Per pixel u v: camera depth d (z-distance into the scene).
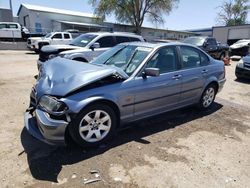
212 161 3.47
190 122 4.89
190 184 2.95
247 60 9.51
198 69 5.10
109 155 3.49
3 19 34.72
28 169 3.10
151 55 4.25
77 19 39.25
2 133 4.06
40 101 3.42
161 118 5.02
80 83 3.37
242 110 5.84
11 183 2.83
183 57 4.88
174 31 52.16
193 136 4.24
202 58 5.34
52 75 3.68
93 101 3.44
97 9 38.28
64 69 3.75
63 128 3.25
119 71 3.86
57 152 3.51
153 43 4.70
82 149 3.61
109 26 41.16
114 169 3.16
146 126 4.57
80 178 2.96
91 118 3.54
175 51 4.73
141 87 4.00
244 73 9.47
